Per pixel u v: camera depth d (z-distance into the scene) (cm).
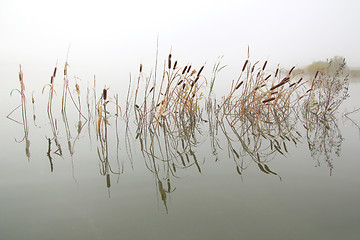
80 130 471
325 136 436
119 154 353
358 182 253
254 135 455
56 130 465
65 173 283
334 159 319
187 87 518
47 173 281
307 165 303
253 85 543
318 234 178
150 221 196
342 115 606
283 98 609
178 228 188
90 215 204
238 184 258
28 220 195
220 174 284
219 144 402
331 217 196
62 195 234
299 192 237
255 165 309
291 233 180
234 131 483
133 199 230
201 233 182
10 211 206
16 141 396
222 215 204
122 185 257
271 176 275
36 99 768
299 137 437
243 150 371
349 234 176
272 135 453
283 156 339
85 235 179
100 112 412
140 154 354
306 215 200
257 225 190
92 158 333
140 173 288
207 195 237
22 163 308
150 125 516
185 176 280
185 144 403
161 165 313
